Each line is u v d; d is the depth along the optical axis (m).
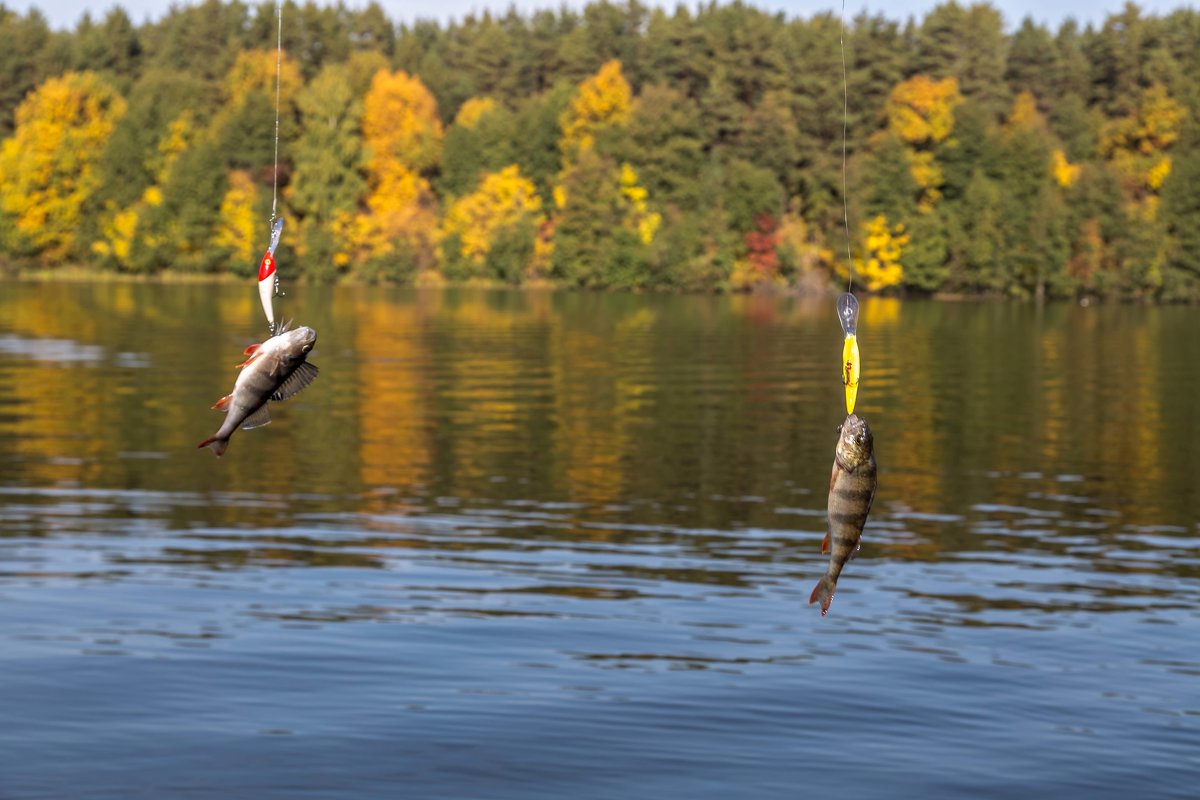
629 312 78.50
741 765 10.14
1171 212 105.19
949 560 16.89
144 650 12.54
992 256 106.94
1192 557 17.19
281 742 10.41
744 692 11.68
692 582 15.48
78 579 15.16
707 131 114.94
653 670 12.22
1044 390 38.34
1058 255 104.56
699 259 107.88
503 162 117.06
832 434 28.17
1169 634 13.67
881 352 52.44
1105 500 21.27
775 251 108.81
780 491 21.47
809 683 11.95
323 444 25.95
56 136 118.19
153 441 25.94
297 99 114.38
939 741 10.70
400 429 28.22
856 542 5.47
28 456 23.91
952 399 35.72
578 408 32.28
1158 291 105.75
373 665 12.23
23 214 117.75
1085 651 13.05
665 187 112.62
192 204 113.00
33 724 10.68
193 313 70.62
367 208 117.62
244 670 12.02
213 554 16.50
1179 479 23.28
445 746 10.37
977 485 22.59
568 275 109.31
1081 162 119.38
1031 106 125.38
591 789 9.68
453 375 40.22
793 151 111.94
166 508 19.41
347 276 113.44
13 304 77.69
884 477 23.38
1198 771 10.20
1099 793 9.77
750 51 121.81
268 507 19.59
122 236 115.81
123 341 51.66
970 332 65.94
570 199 109.38
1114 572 16.33
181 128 117.88
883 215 109.25
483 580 15.40
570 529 18.33
